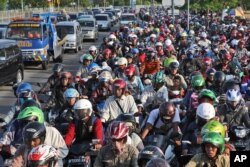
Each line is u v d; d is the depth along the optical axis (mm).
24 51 32219
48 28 34781
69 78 13508
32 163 6734
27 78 29219
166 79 14438
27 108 9461
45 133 8188
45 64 33000
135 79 15141
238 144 10289
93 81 15141
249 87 15328
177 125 9953
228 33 38000
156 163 6438
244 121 11188
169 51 22844
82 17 59594
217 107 11328
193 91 12820
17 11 94562
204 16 58031
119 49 24422
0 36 34531
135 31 36875
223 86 13250
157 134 10047
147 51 20578
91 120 9812
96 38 57812
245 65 21438
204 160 7637
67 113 11797
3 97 23125
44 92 14953
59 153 8922
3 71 24375
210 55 23125
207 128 8594
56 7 120312
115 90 11703
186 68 19656
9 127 9711
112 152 7988
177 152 9352
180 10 71500
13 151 9445
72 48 44094
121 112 11703
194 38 30844
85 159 9406
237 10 56938
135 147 8508
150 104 12648
